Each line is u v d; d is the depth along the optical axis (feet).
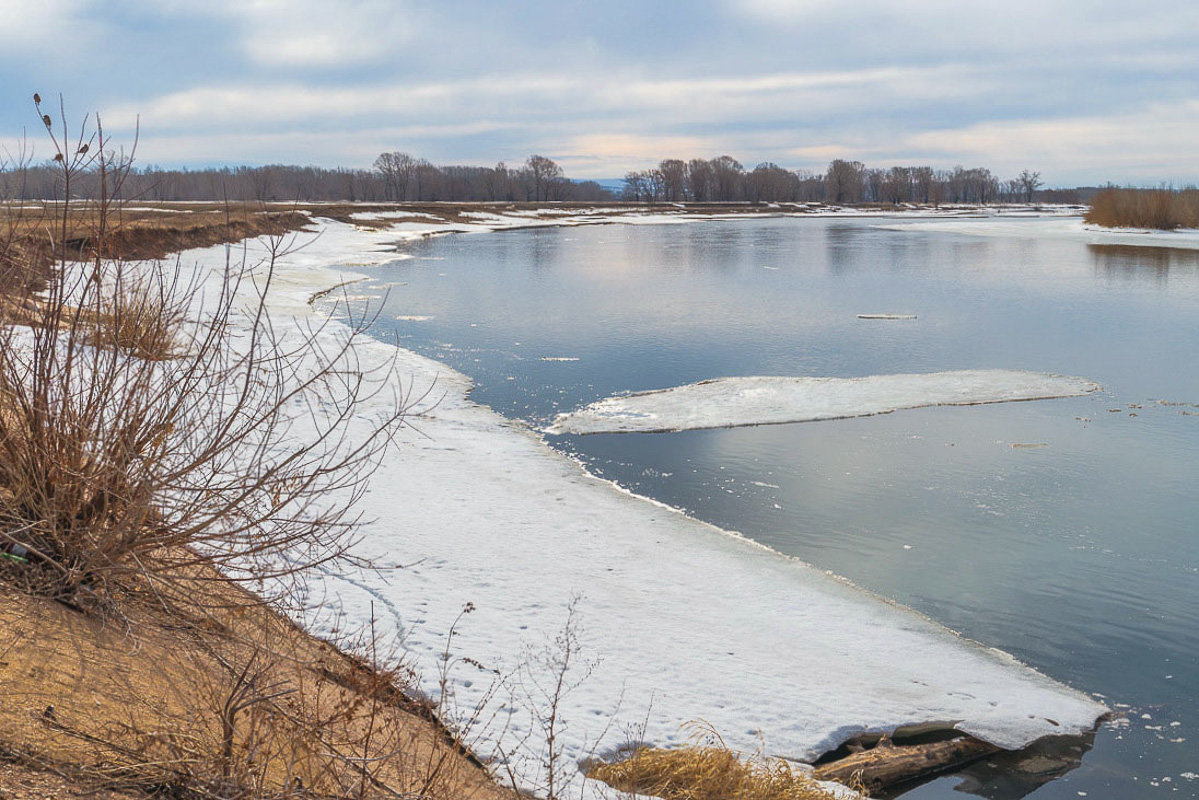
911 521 39.40
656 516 38.27
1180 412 58.23
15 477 16.22
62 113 15.11
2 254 15.92
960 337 85.81
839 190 607.78
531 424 54.03
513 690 21.83
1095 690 26.61
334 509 32.42
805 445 50.67
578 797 17.83
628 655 25.09
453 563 29.91
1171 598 32.37
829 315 99.76
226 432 17.63
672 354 76.69
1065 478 45.32
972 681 26.27
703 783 18.71
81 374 16.75
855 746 22.39
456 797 15.56
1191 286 127.13
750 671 25.17
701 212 451.94
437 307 101.40
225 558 17.19
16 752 10.97
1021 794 21.44
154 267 18.20
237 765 12.23
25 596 15.10
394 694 19.88
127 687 13.82
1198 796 21.54
